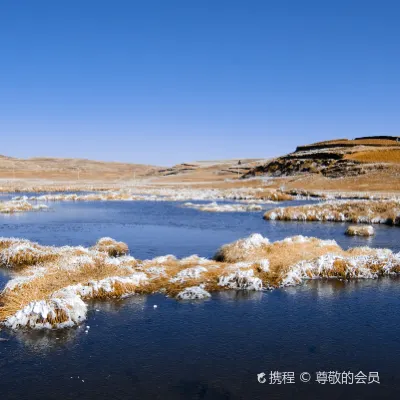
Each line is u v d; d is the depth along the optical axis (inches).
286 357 475.2
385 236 1352.1
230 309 620.4
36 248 976.3
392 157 4692.4
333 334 536.4
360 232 1378.0
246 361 465.7
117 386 413.7
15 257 908.6
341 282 768.3
